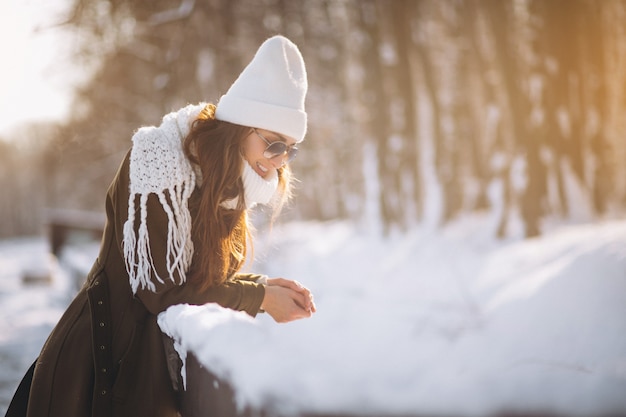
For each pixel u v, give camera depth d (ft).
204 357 4.25
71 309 5.97
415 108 46.55
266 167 6.03
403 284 27.50
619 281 14.29
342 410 2.61
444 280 26.53
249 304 5.82
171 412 5.70
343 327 12.66
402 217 44.91
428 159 49.03
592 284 14.42
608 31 49.49
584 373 2.27
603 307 12.76
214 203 5.74
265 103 5.86
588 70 45.42
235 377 3.59
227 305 5.75
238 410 3.57
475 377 2.37
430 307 18.37
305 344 9.90
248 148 5.97
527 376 2.30
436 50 57.52
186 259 5.74
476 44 46.57
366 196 47.03
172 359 5.58
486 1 41.42
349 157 60.64
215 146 5.81
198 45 44.86
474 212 47.39
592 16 45.47
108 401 5.57
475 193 48.83
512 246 33.09
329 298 20.29
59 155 78.74
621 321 11.64
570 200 41.47
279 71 5.92
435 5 55.36
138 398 5.63
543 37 42.45
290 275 34.68
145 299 5.66
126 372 5.63
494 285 23.88
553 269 17.48
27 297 33.88
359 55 47.70
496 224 37.88
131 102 69.36
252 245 6.49
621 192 46.11
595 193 42.88
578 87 43.16
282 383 2.95
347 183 63.46
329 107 64.64
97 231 44.37
